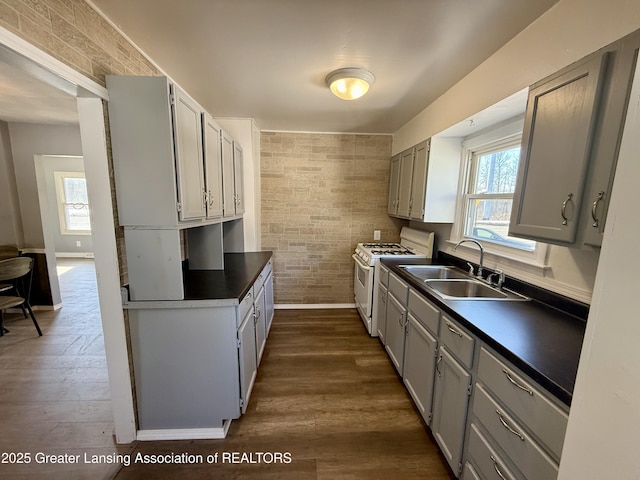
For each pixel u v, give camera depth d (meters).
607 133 0.89
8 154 3.15
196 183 1.60
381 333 2.71
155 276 1.45
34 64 0.96
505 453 1.01
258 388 2.06
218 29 1.39
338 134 3.39
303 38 1.46
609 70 0.89
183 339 1.54
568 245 1.04
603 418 0.49
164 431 1.61
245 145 2.92
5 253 3.14
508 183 1.98
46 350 2.49
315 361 2.44
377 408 1.88
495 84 1.58
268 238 3.52
